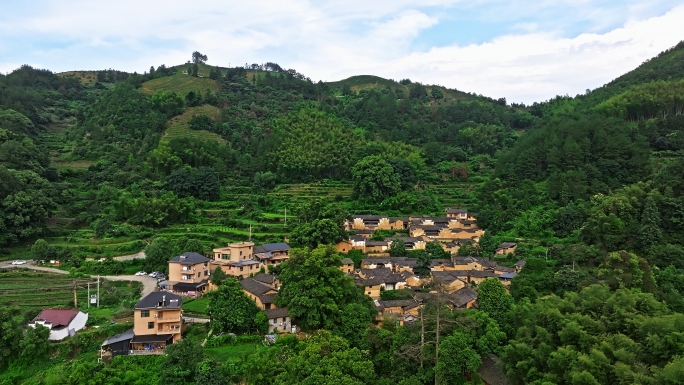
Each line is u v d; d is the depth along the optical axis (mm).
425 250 110562
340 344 58500
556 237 108750
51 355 60188
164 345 62500
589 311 55750
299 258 75125
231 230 116875
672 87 161500
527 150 145500
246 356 59750
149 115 173000
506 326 66375
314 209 120250
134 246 104688
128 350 61406
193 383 55062
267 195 143625
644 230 90812
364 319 68375
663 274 80438
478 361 57000
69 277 89250
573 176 123750
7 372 57656
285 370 55438
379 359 60812
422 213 136875
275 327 69125
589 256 92000
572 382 44625
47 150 151875
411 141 189750
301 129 173250
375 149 164000
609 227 94562
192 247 98438
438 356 57250
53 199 120250
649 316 52812
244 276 90750
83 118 187500
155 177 141250
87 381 54344
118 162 148125
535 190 128250
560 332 51156
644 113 159500
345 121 197250
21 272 90125
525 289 80000
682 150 128750
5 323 59438
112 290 82812
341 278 73500
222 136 176125
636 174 122250
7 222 102438
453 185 156250
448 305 70000
